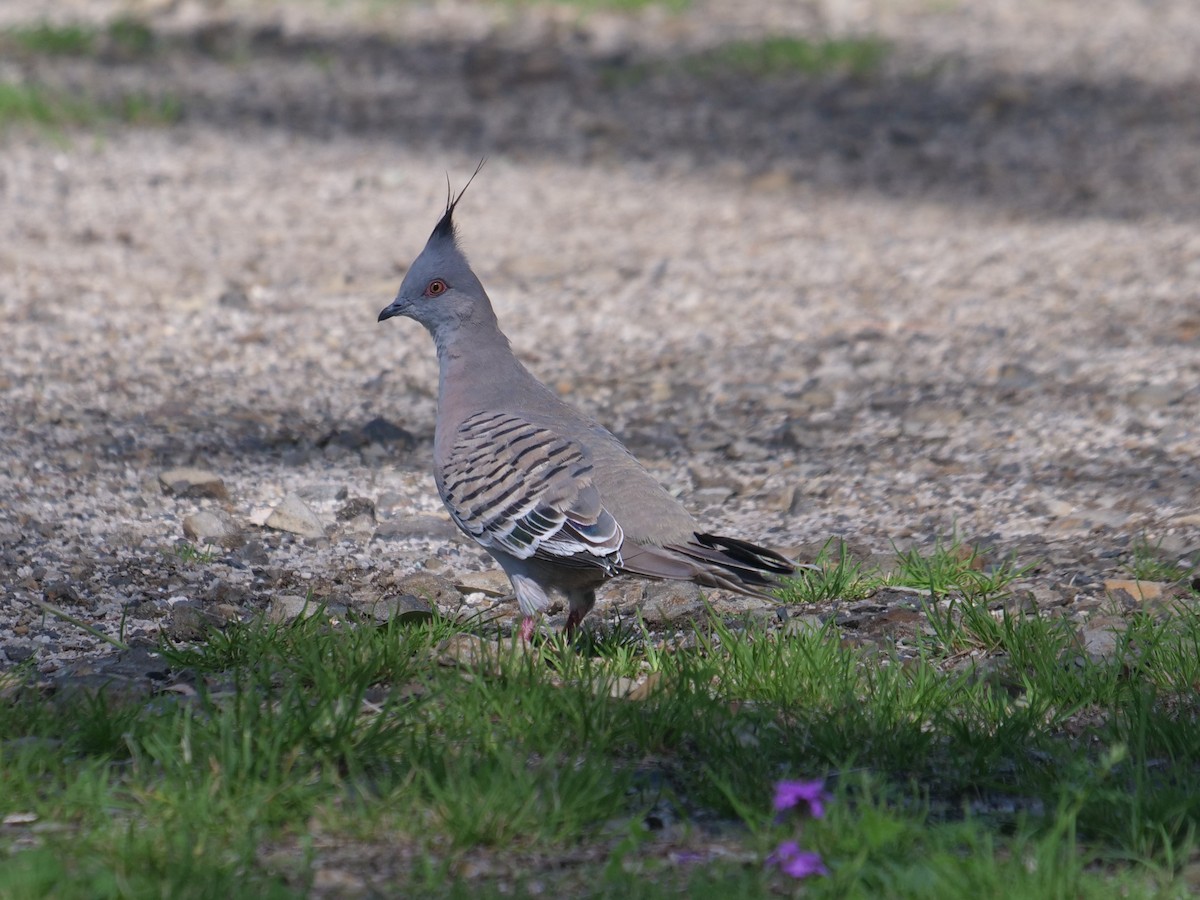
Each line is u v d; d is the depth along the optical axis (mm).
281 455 12992
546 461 8672
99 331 15828
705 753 7277
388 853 6316
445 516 11719
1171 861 6191
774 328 16828
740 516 11828
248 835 6277
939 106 26812
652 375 15367
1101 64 29781
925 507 11836
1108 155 24297
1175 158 24109
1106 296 17609
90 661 8508
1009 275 18609
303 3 32156
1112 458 12664
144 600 9883
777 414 14258
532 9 31984
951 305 17500
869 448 13258
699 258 19359
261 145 23609
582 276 18578
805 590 9859
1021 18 33312
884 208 21688
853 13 33062
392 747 7047
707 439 13641
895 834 6141
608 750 7320
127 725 7227
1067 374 14930
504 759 6754
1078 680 8086
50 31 27609
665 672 7922
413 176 22469
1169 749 7242
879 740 7309
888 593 9930
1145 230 20422
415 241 19672
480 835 6391
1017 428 13531
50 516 11266
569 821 6492
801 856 5930
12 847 6195
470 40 30016
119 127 23891
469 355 9359
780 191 22406
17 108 23625
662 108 26406
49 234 18984
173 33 29359
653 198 21984
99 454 12609
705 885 5902
